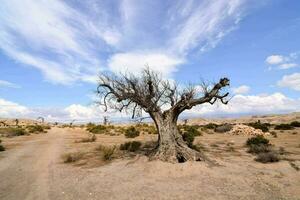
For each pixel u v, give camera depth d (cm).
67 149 2509
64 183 1251
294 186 1163
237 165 1602
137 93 1733
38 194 1074
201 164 1508
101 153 2197
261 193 1065
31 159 1956
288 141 2977
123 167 1580
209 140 3231
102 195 1055
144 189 1131
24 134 4547
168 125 1720
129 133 3925
